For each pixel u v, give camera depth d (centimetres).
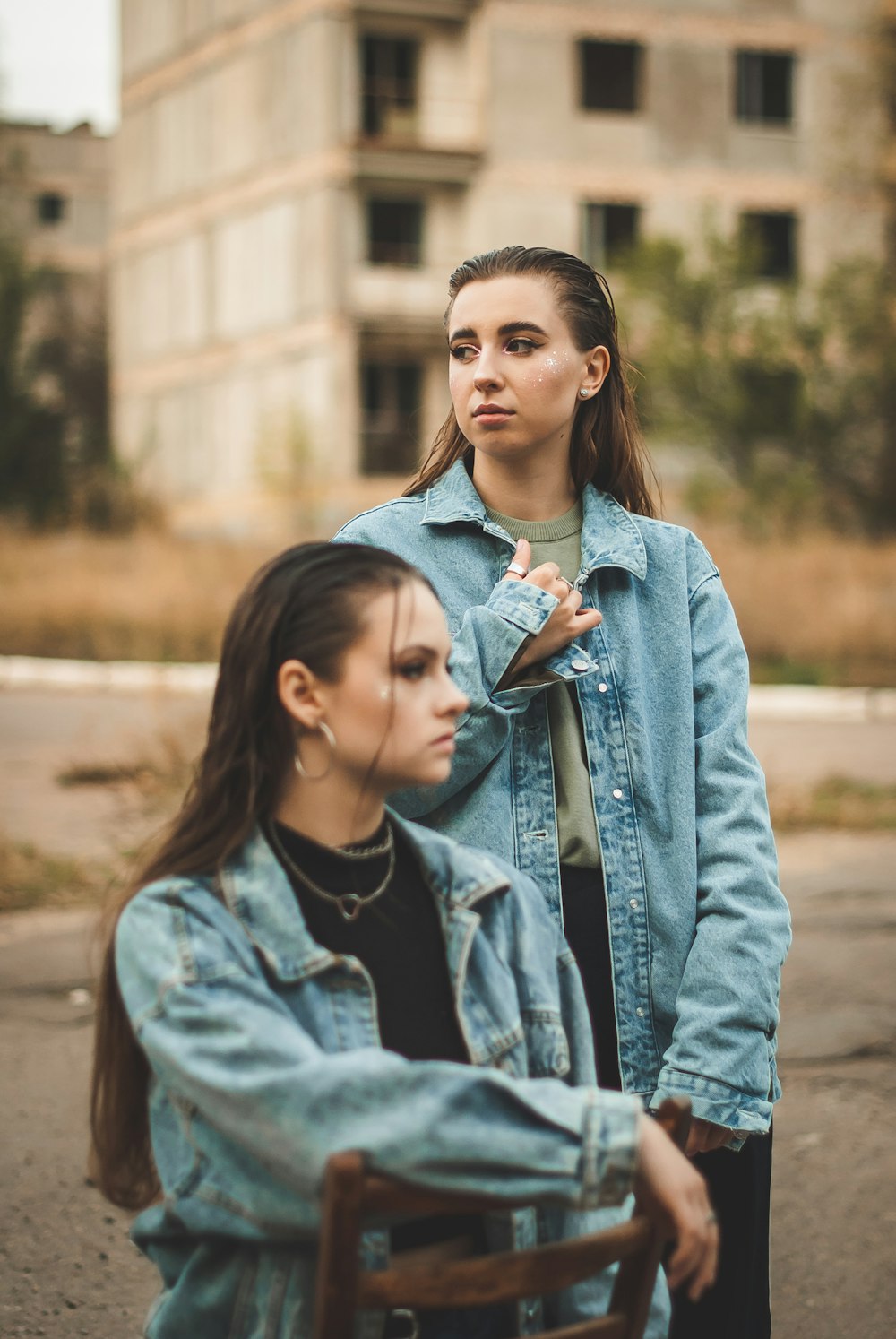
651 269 2802
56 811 895
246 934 185
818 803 963
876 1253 398
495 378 257
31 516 3019
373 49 3247
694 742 259
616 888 248
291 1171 166
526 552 256
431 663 188
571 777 252
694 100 3288
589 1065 208
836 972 633
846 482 2769
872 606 1856
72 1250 393
